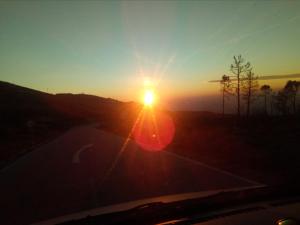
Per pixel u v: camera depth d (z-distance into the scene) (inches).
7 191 379.2
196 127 1578.5
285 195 162.4
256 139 926.4
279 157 600.7
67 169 525.7
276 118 1851.6
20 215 277.9
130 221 130.6
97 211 168.7
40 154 762.2
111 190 361.7
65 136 1424.7
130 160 613.9
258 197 157.5
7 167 582.6
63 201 319.6
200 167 520.4
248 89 2020.2
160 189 358.6
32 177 463.8
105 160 619.8
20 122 2331.4
